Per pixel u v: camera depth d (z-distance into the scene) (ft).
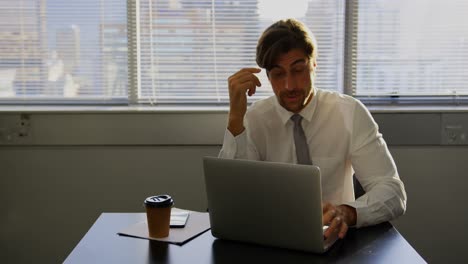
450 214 8.76
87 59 8.79
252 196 4.45
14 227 8.79
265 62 5.56
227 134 5.83
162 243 4.67
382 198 5.21
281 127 6.52
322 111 6.38
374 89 8.90
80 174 8.68
